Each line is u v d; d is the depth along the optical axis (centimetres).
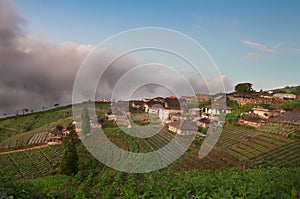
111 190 512
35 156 2912
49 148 3125
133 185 513
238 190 396
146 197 455
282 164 1933
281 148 2303
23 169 2547
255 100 3988
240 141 2552
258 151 2278
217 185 455
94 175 1415
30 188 415
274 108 3519
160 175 605
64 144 2219
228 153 2214
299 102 3838
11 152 3120
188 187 467
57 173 2080
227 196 358
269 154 2183
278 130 2739
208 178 529
